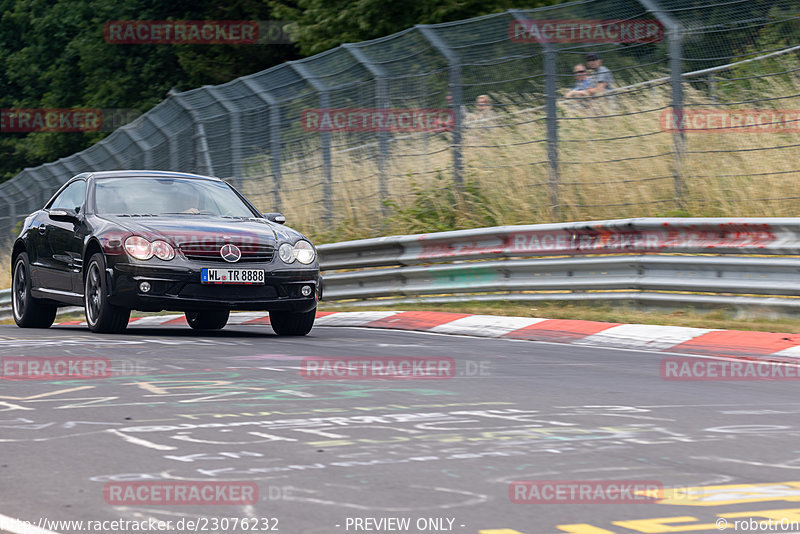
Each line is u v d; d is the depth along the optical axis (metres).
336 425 19.09
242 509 13.38
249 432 18.39
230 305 35.09
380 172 58.25
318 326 44.28
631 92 50.91
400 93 57.31
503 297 46.56
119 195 39.31
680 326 37.50
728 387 24.67
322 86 60.88
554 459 16.41
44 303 43.53
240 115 65.44
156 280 34.66
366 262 52.09
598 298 43.53
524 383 24.77
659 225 41.78
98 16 134.62
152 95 130.00
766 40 47.44
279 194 63.84
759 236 39.50
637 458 16.56
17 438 17.81
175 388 23.44
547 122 51.56
